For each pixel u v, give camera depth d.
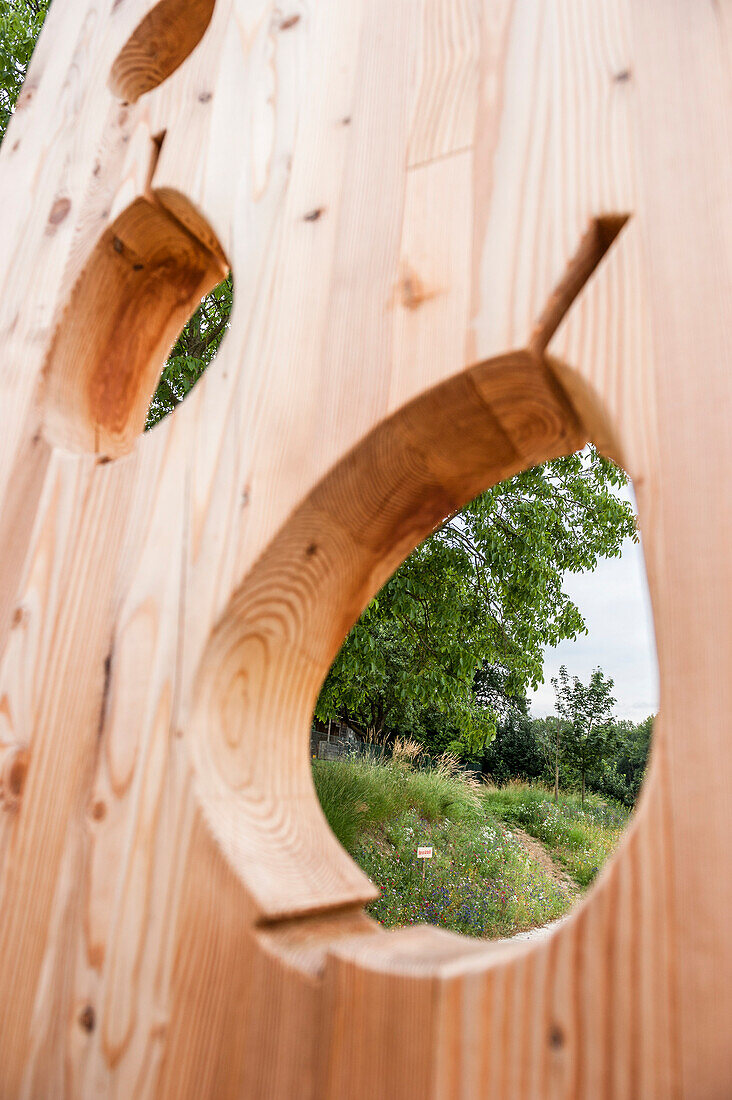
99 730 0.63
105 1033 0.53
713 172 0.50
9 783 0.66
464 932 5.02
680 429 0.45
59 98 1.09
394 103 0.69
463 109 0.65
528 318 0.53
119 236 0.88
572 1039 0.38
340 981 0.45
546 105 0.60
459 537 5.77
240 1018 0.48
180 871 0.54
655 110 0.54
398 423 0.57
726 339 0.46
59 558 0.74
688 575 0.42
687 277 0.48
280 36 0.82
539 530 5.95
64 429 0.87
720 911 0.36
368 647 4.89
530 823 9.78
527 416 0.58
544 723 17.94
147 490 0.70
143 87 1.08
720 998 0.35
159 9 1.00
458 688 5.95
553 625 6.68
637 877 0.39
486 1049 0.40
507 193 0.59
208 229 0.86
